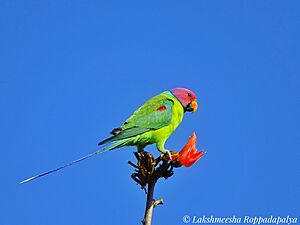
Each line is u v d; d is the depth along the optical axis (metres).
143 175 8.33
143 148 13.90
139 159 8.40
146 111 13.79
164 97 14.52
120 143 12.95
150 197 8.16
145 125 13.41
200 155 8.70
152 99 14.45
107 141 12.51
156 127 13.58
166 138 14.02
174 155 8.59
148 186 8.30
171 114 14.05
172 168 8.55
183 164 8.57
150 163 8.34
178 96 14.73
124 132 13.02
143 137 13.43
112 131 12.93
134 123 13.36
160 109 13.92
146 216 7.90
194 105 14.77
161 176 8.40
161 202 8.06
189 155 8.56
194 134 8.75
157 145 13.96
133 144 13.51
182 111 14.59
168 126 13.91
